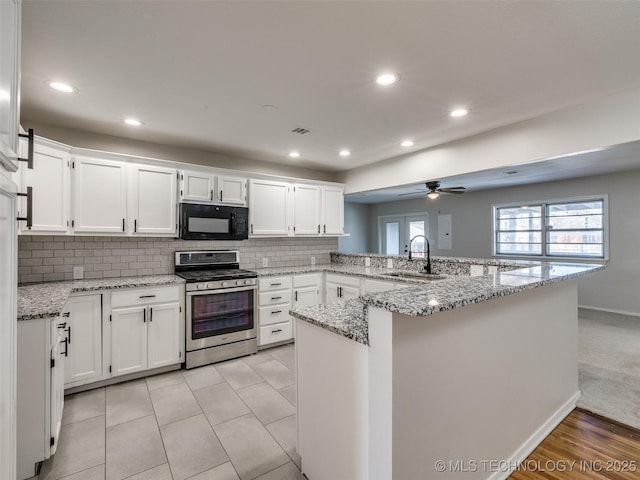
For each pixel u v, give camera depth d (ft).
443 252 24.58
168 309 10.09
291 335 12.84
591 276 17.98
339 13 5.01
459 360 4.82
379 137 11.12
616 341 12.55
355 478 4.58
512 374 5.93
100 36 5.56
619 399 8.25
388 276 11.43
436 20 5.18
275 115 9.14
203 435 6.91
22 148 7.73
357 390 4.55
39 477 5.70
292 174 15.46
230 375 9.92
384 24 5.28
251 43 5.80
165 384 9.29
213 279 10.84
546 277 5.98
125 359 9.38
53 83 7.22
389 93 7.79
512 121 9.62
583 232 18.25
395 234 28.12
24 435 5.61
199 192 11.56
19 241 9.40
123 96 7.89
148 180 10.57
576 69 6.71
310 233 14.67
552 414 7.14
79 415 7.66
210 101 8.20
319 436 5.32
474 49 5.98
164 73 6.82
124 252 11.03
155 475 5.77
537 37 5.63
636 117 7.57
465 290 4.70
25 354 5.66
